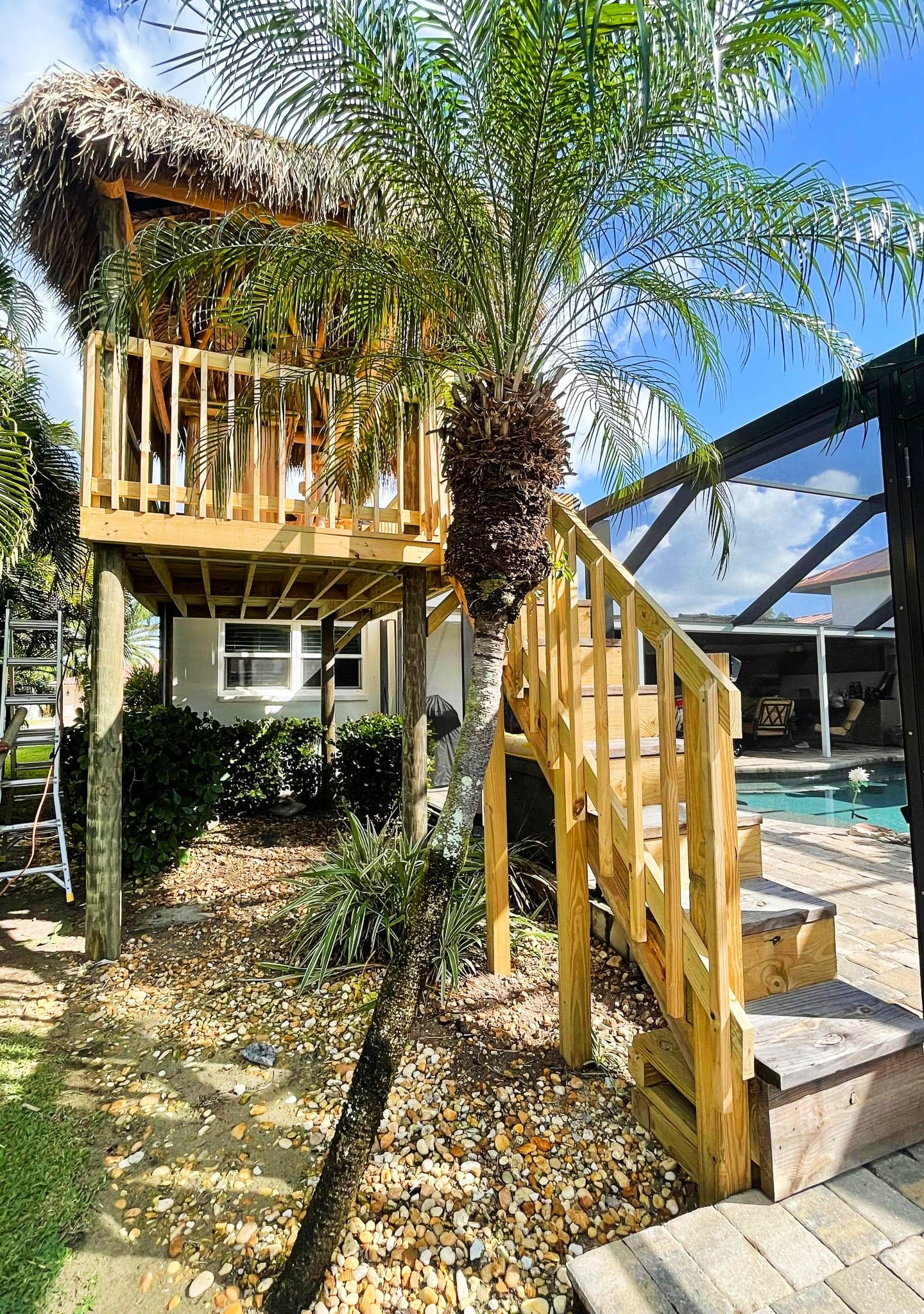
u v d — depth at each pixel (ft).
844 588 17.99
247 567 13.57
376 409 8.99
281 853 16.55
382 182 6.73
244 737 20.80
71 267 13.20
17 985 9.62
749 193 6.48
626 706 6.09
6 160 10.94
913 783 6.15
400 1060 5.33
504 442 6.16
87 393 10.57
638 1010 8.55
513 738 11.46
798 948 6.08
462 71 5.60
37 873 12.71
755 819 7.34
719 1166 4.94
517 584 6.19
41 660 14.47
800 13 5.01
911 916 9.25
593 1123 6.42
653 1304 4.13
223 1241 5.24
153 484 11.17
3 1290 4.78
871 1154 5.15
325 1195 4.82
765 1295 4.12
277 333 9.65
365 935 10.27
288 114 5.84
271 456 17.53
